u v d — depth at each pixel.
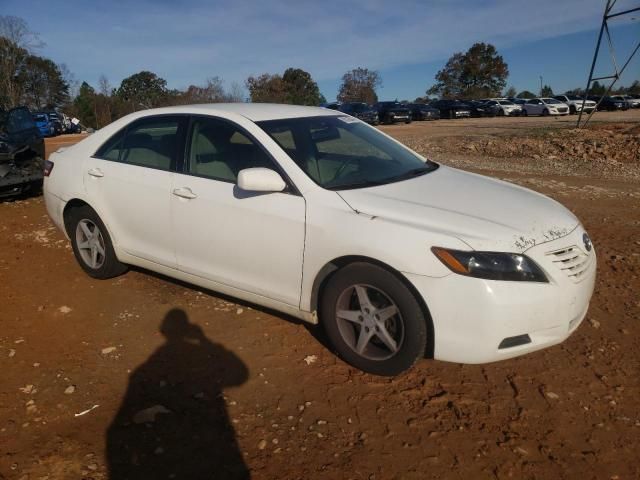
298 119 4.21
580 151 13.83
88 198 4.75
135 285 4.90
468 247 3.05
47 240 6.32
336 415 3.12
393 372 3.37
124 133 4.71
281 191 3.63
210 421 3.09
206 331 4.06
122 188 4.50
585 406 3.17
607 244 6.00
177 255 4.27
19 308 4.50
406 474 2.68
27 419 3.10
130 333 4.05
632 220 7.06
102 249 4.88
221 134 4.07
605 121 25.83
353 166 3.96
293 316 3.84
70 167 4.94
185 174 4.15
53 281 5.05
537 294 3.05
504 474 2.68
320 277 3.54
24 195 8.87
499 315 3.00
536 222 3.35
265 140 3.83
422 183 3.85
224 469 2.73
